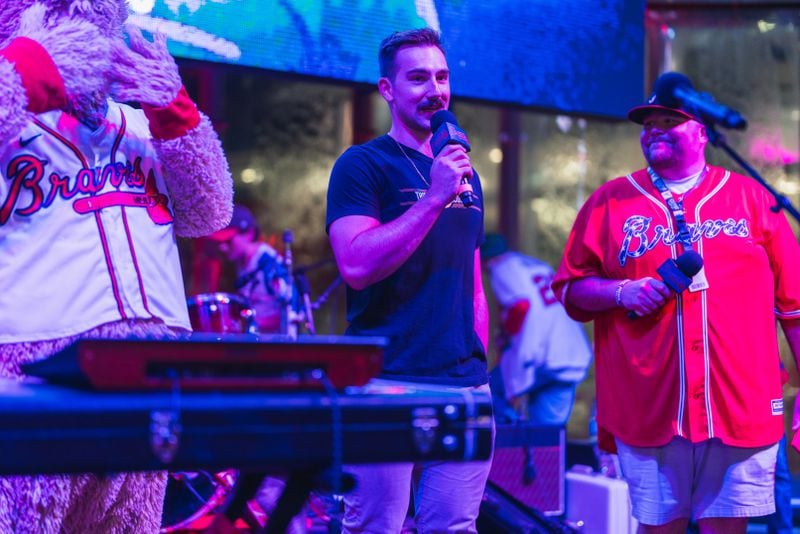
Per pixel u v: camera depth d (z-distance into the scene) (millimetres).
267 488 3973
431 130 2693
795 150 5945
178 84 2105
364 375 1485
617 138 8656
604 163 8719
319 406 1401
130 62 2031
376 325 2664
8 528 1872
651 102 2936
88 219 2021
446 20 4184
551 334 5781
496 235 6016
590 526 4395
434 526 2682
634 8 4660
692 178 3020
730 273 2896
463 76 4230
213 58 3670
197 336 1476
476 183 2859
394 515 2623
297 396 1422
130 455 1289
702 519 2971
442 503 2666
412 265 2645
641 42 4676
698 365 2863
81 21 1971
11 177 1964
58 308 1959
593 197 3168
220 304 4688
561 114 4594
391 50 2809
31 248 1969
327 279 8531
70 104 2027
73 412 1267
